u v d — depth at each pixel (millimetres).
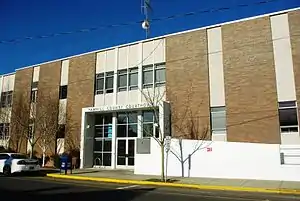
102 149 28422
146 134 25938
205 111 23891
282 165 18938
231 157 20172
